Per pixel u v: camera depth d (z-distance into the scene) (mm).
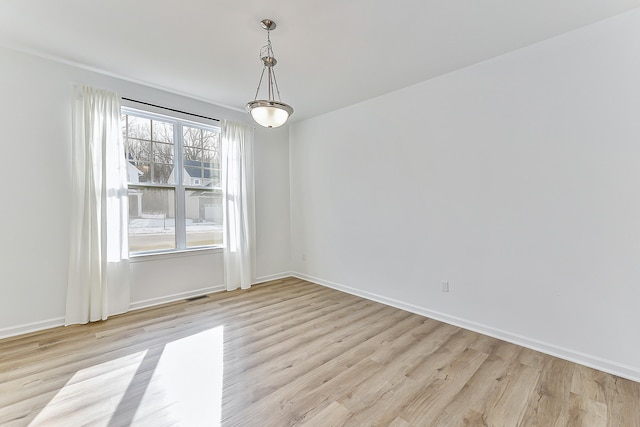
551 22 2180
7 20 2205
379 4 1992
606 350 2156
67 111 2928
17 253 2695
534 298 2488
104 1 1982
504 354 2398
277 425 1622
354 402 1815
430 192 3170
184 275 3799
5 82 2633
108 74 3117
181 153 3830
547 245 2416
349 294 4027
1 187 2621
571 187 2291
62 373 2100
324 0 1955
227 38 2424
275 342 2602
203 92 3588
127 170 3404
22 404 1776
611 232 2131
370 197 3787
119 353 2389
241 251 4223
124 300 3250
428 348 2496
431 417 1688
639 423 1638
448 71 2979
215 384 1990
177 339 2646
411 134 3330
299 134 4840
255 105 2158
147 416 1688
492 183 2709
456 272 2979
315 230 4602
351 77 3121
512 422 1651
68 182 2936
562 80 2320
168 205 3730
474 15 2107
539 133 2436
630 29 2035
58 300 2896
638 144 2018
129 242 3404
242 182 4246
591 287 2217
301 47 2549
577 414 1711
